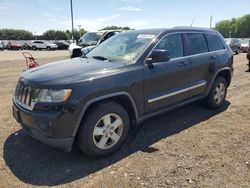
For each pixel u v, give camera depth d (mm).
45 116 3443
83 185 3273
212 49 5820
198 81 5363
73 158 3912
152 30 4984
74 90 3498
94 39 15156
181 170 3537
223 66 5934
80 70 3848
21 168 3652
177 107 5039
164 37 4758
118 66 4062
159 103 4570
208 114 5723
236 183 3254
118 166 3680
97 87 3656
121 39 5035
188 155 3936
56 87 3486
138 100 4203
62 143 3527
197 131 4828
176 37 5023
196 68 5234
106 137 3867
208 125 5105
